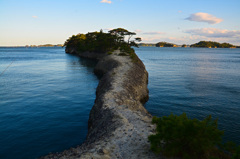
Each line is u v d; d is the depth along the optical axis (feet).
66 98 80.79
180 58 375.86
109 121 40.81
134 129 34.65
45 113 61.93
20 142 42.27
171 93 93.04
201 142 21.83
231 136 49.32
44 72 160.66
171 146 23.52
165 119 26.71
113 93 63.10
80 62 257.75
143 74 123.95
